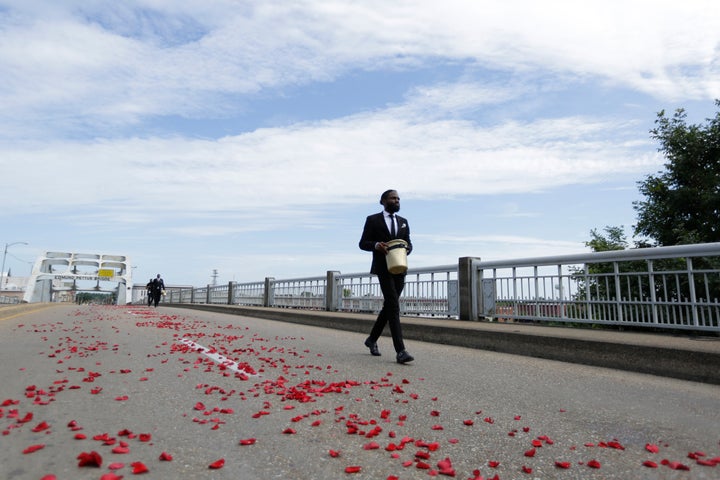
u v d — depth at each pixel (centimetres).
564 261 821
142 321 1349
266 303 1970
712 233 1380
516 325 842
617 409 367
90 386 444
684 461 260
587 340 591
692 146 1493
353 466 250
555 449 280
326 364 572
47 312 1944
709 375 473
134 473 238
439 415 351
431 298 1105
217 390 428
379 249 582
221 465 249
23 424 321
